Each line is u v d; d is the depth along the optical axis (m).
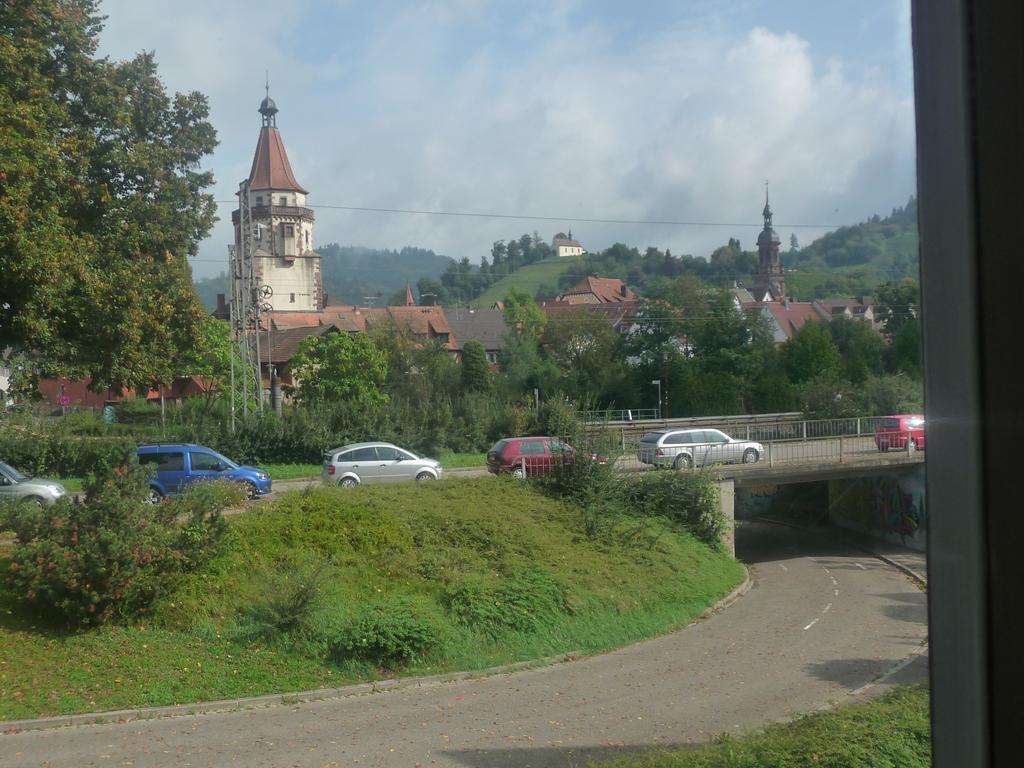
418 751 11.09
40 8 23.98
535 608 18.77
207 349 30.72
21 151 20.56
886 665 16.92
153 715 12.55
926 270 4.13
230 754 10.87
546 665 16.88
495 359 95.06
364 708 13.35
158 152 29.59
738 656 17.89
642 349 66.94
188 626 15.43
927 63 4.05
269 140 104.19
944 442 4.10
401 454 32.34
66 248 21.52
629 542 24.97
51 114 24.22
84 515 15.66
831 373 42.91
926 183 4.10
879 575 27.78
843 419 35.62
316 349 60.75
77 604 14.67
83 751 10.88
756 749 8.13
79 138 26.53
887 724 8.64
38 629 14.55
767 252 68.62
